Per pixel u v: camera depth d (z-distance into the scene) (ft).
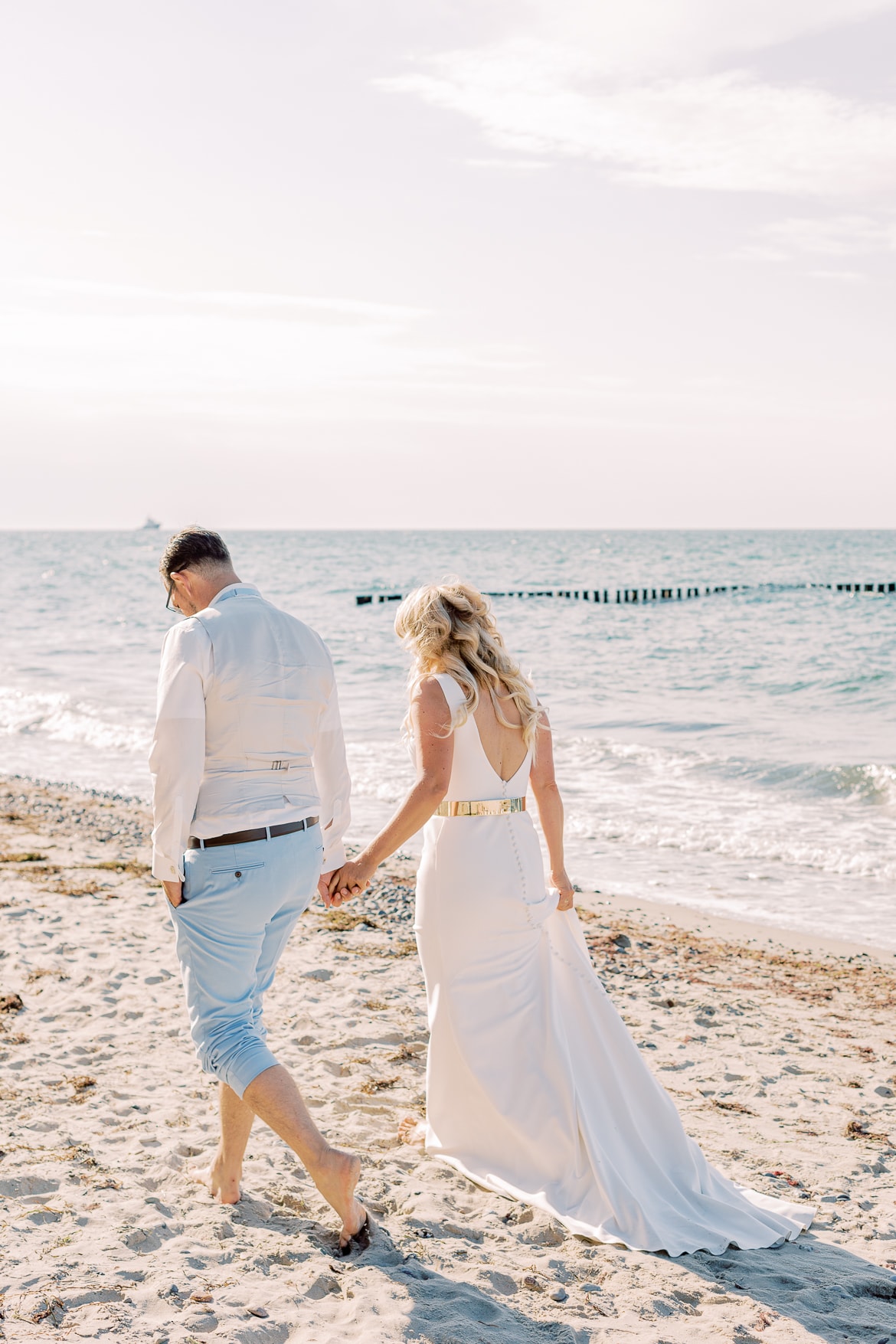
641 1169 10.75
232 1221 9.98
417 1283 8.93
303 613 145.59
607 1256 9.68
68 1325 7.91
